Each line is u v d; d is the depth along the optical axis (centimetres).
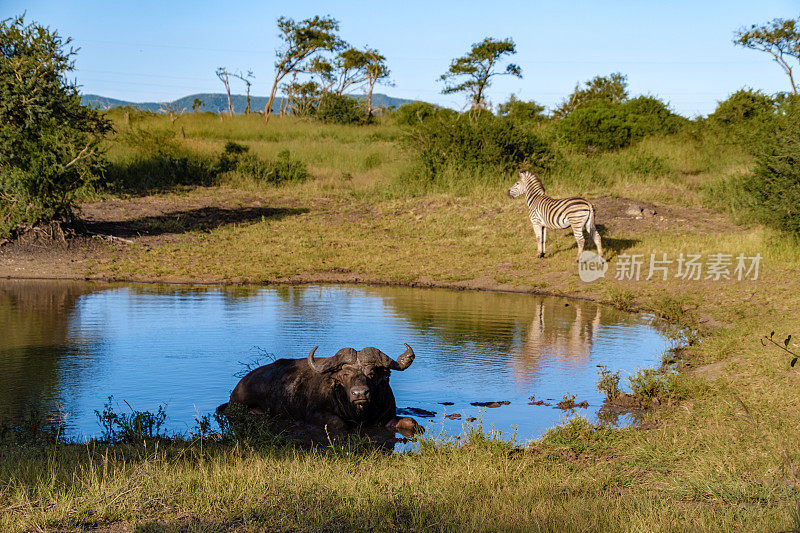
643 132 3434
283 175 3000
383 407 738
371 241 2100
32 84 1827
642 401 793
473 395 827
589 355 1015
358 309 1348
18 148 1869
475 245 2028
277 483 509
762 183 1822
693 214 2233
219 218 2350
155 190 2716
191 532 419
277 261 1867
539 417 745
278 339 1073
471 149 2781
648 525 423
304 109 6225
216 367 914
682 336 1117
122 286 1603
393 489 501
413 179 2781
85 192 1955
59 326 1155
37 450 583
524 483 522
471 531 416
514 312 1351
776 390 739
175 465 547
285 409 765
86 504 450
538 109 4816
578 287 1586
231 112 6575
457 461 578
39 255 1845
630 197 2408
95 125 2105
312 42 6419
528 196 1867
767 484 488
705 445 598
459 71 5431
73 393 800
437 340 1097
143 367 910
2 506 452
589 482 521
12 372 881
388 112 6625
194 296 1480
